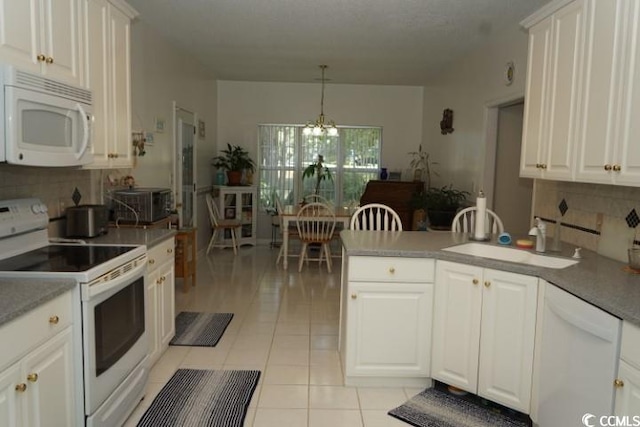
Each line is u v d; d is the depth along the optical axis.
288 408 2.54
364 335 2.74
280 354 3.26
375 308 2.72
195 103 6.02
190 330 3.66
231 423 2.38
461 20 3.94
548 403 2.11
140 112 4.10
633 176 1.97
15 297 1.63
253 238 7.33
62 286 1.79
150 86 4.34
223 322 3.86
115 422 2.17
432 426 2.39
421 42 4.69
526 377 2.29
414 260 2.68
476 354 2.51
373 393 2.73
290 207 6.45
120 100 2.97
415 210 5.90
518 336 2.31
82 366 1.92
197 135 6.13
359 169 7.59
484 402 2.64
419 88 7.45
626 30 2.02
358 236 3.18
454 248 2.80
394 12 3.78
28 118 1.88
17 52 1.91
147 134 4.28
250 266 5.94
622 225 2.50
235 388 2.75
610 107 2.13
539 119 2.81
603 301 1.72
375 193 6.43
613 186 2.59
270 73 6.62
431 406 2.59
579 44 2.38
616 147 2.08
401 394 2.73
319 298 4.61
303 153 7.54
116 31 2.89
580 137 2.36
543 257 2.63
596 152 2.23
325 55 5.38
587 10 2.31
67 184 2.95
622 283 2.00
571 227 3.03
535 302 2.25
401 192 6.34
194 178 6.05
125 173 3.82
